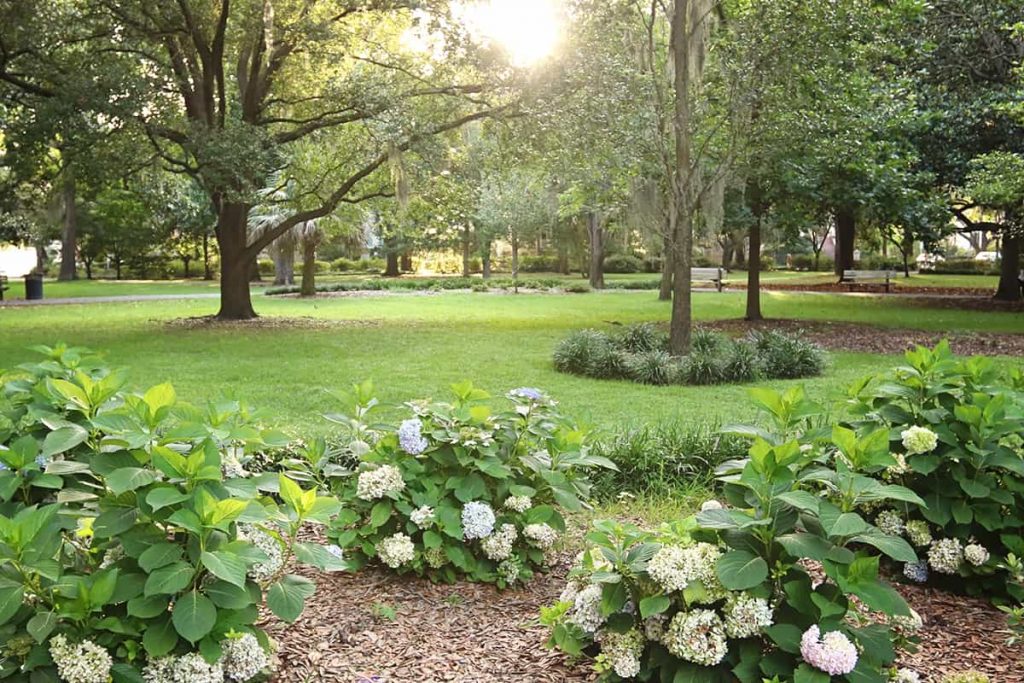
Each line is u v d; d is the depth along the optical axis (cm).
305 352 1252
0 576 212
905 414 347
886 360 1170
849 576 224
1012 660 286
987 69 1878
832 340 1427
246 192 1508
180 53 1716
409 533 351
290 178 2000
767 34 1141
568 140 1388
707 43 1289
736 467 272
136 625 225
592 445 504
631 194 1307
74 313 2092
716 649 226
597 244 3388
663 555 233
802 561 365
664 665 241
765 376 1026
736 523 227
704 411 786
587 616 251
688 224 1147
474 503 342
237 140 1481
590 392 902
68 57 1541
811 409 290
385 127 1589
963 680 257
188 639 214
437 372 1038
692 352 1044
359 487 342
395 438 359
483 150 1819
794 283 3294
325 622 316
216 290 3359
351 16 1744
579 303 2522
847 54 1203
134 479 224
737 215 1666
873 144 1410
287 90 1950
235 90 2184
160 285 3778
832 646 212
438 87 1709
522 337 1486
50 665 216
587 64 1267
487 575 352
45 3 1378
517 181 3156
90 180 1499
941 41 1855
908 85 1719
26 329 1625
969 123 1811
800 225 1759
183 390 887
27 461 265
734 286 3406
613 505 464
